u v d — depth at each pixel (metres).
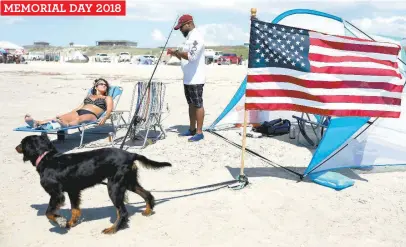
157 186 6.58
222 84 24.36
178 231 5.09
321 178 6.74
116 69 40.22
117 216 5.12
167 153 8.28
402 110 7.59
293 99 6.31
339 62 6.33
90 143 9.02
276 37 6.26
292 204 5.91
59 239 4.87
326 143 6.98
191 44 8.69
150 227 5.20
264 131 9.91
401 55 7.82
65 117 8.55
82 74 32.16
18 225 5.21
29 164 7.58
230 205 5.85
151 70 39.09
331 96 6.32
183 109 14.09
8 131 10.07
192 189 6.42
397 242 4.94
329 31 8.49
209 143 9.05
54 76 29.52
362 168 7.61
